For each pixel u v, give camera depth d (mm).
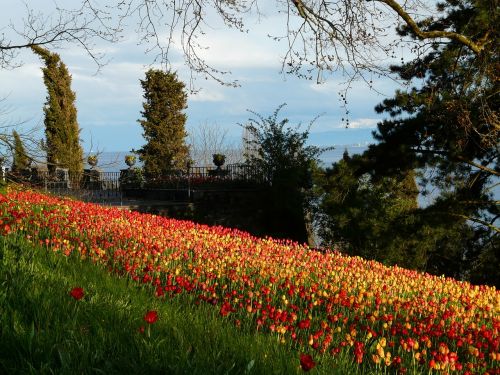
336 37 9000
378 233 15297
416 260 15039
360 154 16031
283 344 5438
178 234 13109
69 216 12977
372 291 9406
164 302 6695
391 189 16328
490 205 14852
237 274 9273
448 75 14242
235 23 8812
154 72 37406
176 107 38188
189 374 3568
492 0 11883
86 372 3490
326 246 19000
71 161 12758
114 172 32531
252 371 3949
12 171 12914
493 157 15180
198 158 47906
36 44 10688
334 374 4637
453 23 13875
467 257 15461
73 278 6648
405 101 14977
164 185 28891
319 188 16609
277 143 25281
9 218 11031
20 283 5199
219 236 14367
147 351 3826
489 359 6434
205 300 7223
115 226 12852
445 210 14781
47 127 32750
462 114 13008
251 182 27000
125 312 5133
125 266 8172
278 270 10516
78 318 4566
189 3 8555
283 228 25000
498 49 12000
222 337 4957
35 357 3652
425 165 15062
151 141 37219
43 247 8875
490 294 10555
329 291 9266
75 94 33781
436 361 5617
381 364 5797
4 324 4137
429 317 7797
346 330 6969
